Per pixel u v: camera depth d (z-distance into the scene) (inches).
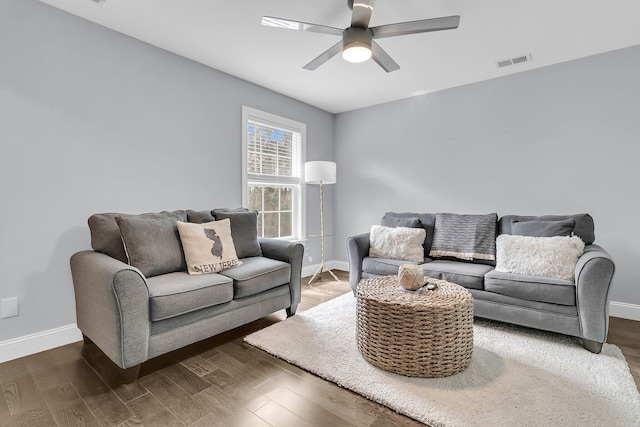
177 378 70.5
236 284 88.3
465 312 71.5
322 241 163.6
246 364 76.9
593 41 103.4
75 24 89.4
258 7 86.1
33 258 82.9
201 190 121.7
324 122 181.5
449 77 133.5
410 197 159.9
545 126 122.8
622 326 100.0
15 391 65.1
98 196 94.5
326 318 105.3
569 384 66.3
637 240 106.6
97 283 69.9
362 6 70.7
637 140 106.0
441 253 120.7
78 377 70.6
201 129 121.3
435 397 61.9
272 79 136.2
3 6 77.7
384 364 71.9
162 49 109.3
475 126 139.5
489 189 136.5
